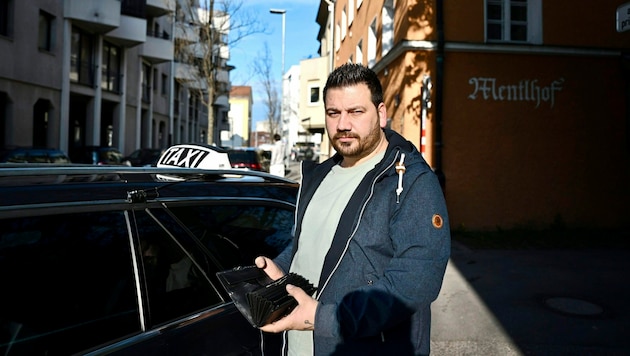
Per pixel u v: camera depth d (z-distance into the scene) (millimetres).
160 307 1747
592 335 4312
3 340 1365
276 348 2156
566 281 6062
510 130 9602
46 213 1519
